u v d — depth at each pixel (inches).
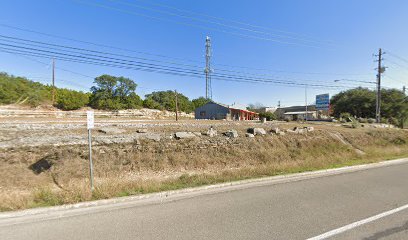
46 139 430.3
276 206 217.6
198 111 1872.5
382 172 387.2
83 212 199.9
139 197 236.8
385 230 167.5
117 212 200.8
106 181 296.8
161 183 295.0
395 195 253.4
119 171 410.6
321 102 1812.3
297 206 217.8
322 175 360.8
